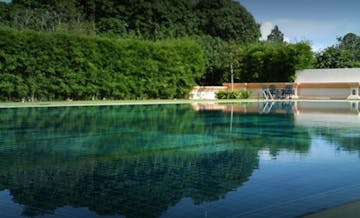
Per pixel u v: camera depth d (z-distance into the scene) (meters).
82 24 44.94
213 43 47.03
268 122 15.76
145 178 6.69
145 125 14.46
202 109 22.45
